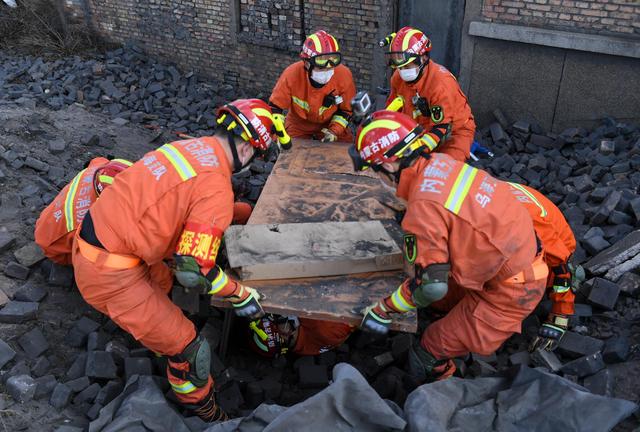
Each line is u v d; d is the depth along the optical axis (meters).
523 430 2.79
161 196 2.74
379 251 3.17
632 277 3.94
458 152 4.65
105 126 7.23
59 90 8.17
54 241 3.77
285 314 2.98
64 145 6.01
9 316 3.67
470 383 3.01
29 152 5.75
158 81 8.79
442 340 3.13
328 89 4.91
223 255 3.58
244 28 8.29
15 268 4.04
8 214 4.68
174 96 8.46
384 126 2.79
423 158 2.82
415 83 4.47
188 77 8.88
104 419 2.91
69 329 3.80
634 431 2.92
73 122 7.07
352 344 4.19
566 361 3.69
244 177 6.35
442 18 6.99
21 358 3.50
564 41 6.14
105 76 8.70
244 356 4.08
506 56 6.62
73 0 9.77
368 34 7.31
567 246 3.66
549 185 5.58
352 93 5.09
